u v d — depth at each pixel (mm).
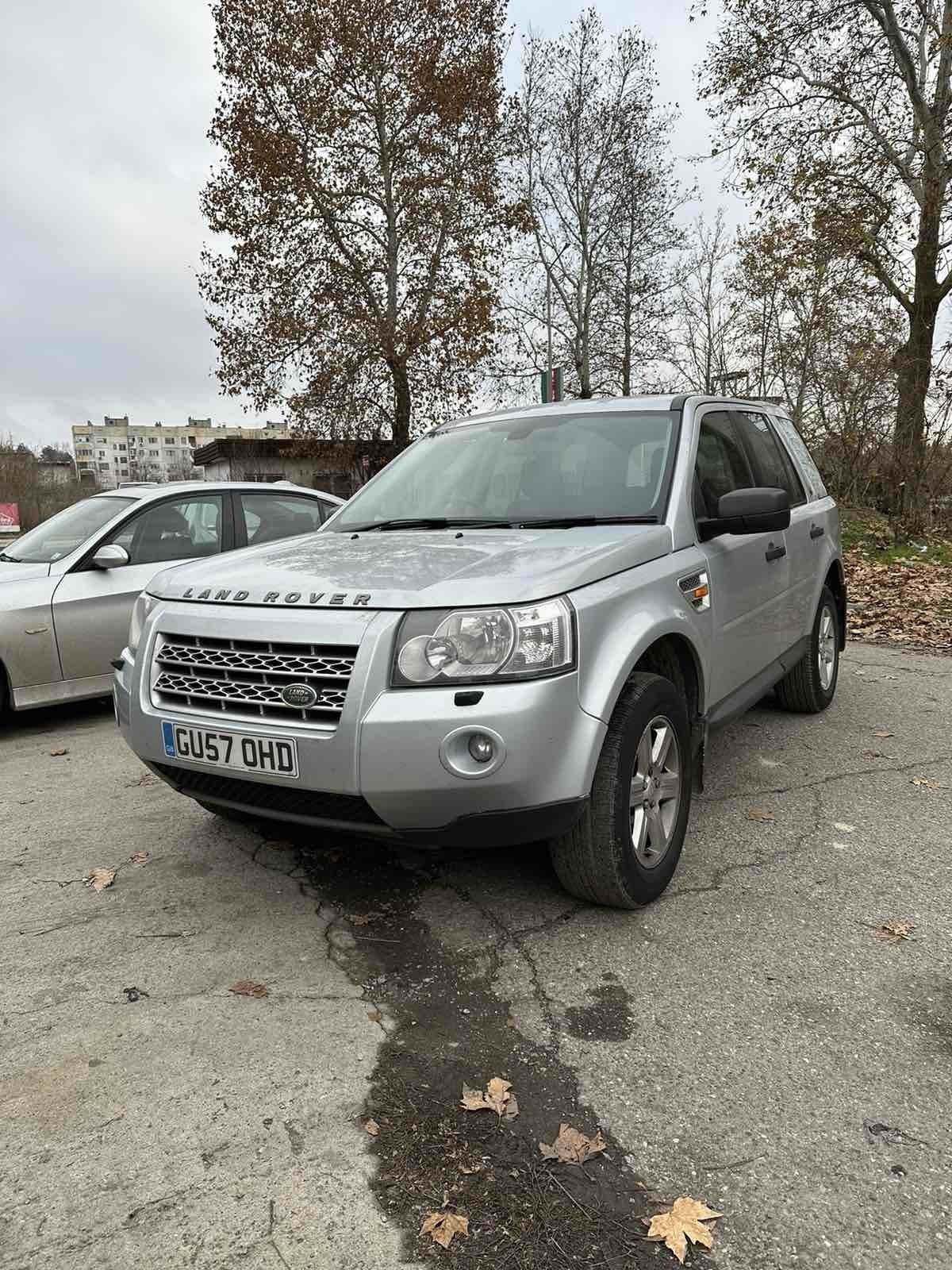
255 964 2678
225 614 2758
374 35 23547
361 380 25969
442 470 3990
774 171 17578
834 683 5609
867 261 16969
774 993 2508
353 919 2945
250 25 23516
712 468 3828
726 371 26422
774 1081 2141
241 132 24047
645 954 2715
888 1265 1636
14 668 5426
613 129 28781
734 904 3033
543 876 3236
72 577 5668
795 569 4617
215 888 3193
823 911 2980
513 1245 1688
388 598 2553
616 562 2867
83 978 2617
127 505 6074
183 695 2814
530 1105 2070
